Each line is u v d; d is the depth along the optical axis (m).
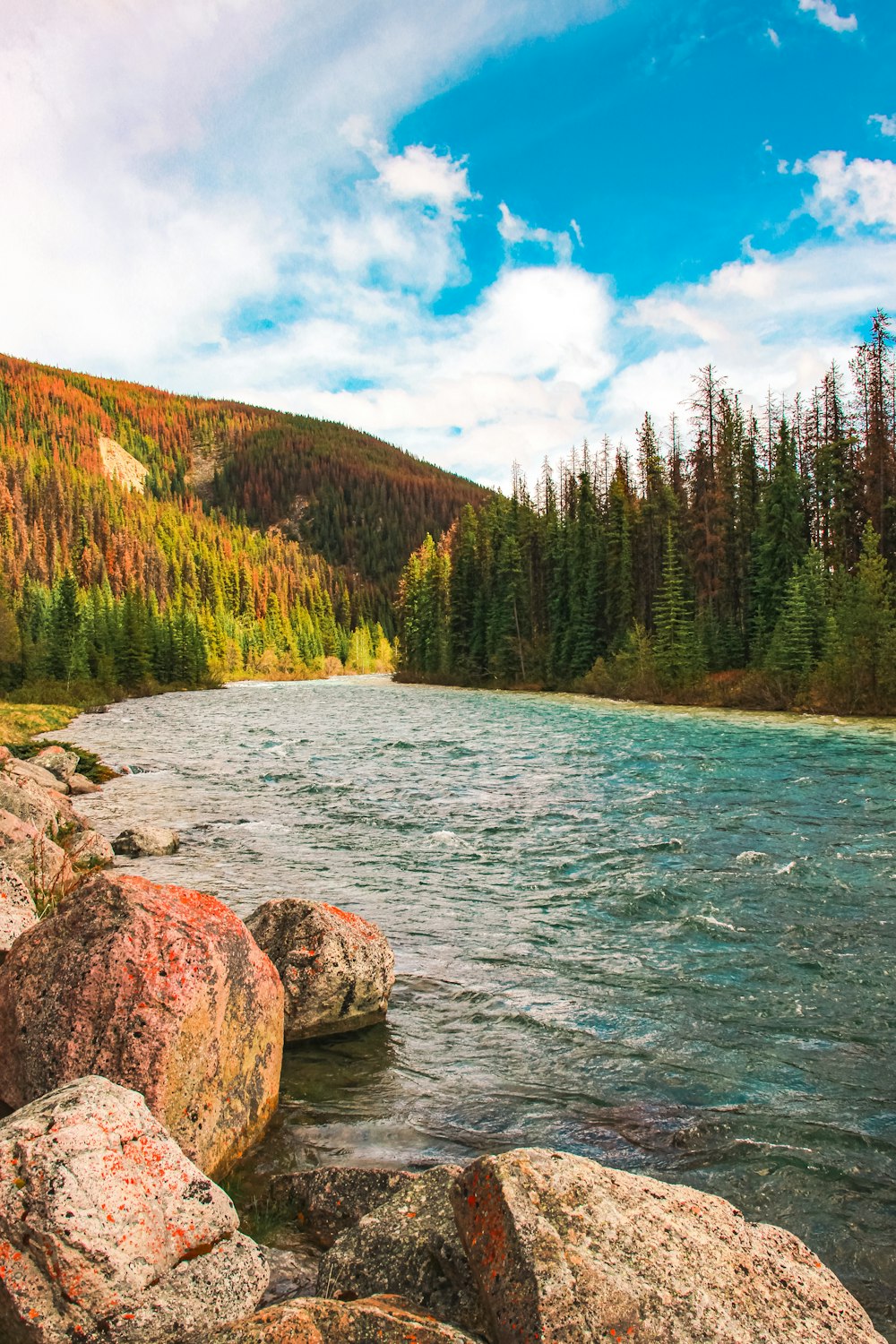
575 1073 6.30
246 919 7.83
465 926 9.69
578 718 39.12
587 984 8.00
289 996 6.95
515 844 13.65
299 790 19.50
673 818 15.28
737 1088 6.03
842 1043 6.71
